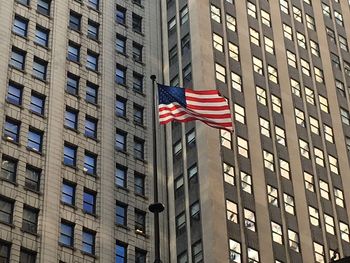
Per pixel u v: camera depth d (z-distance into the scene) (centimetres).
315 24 8256
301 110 7294
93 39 6719
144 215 6066
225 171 6112
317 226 6538
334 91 7825
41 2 6550
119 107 6538
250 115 6719
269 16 7744
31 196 5447
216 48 6875
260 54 7306
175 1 7369
